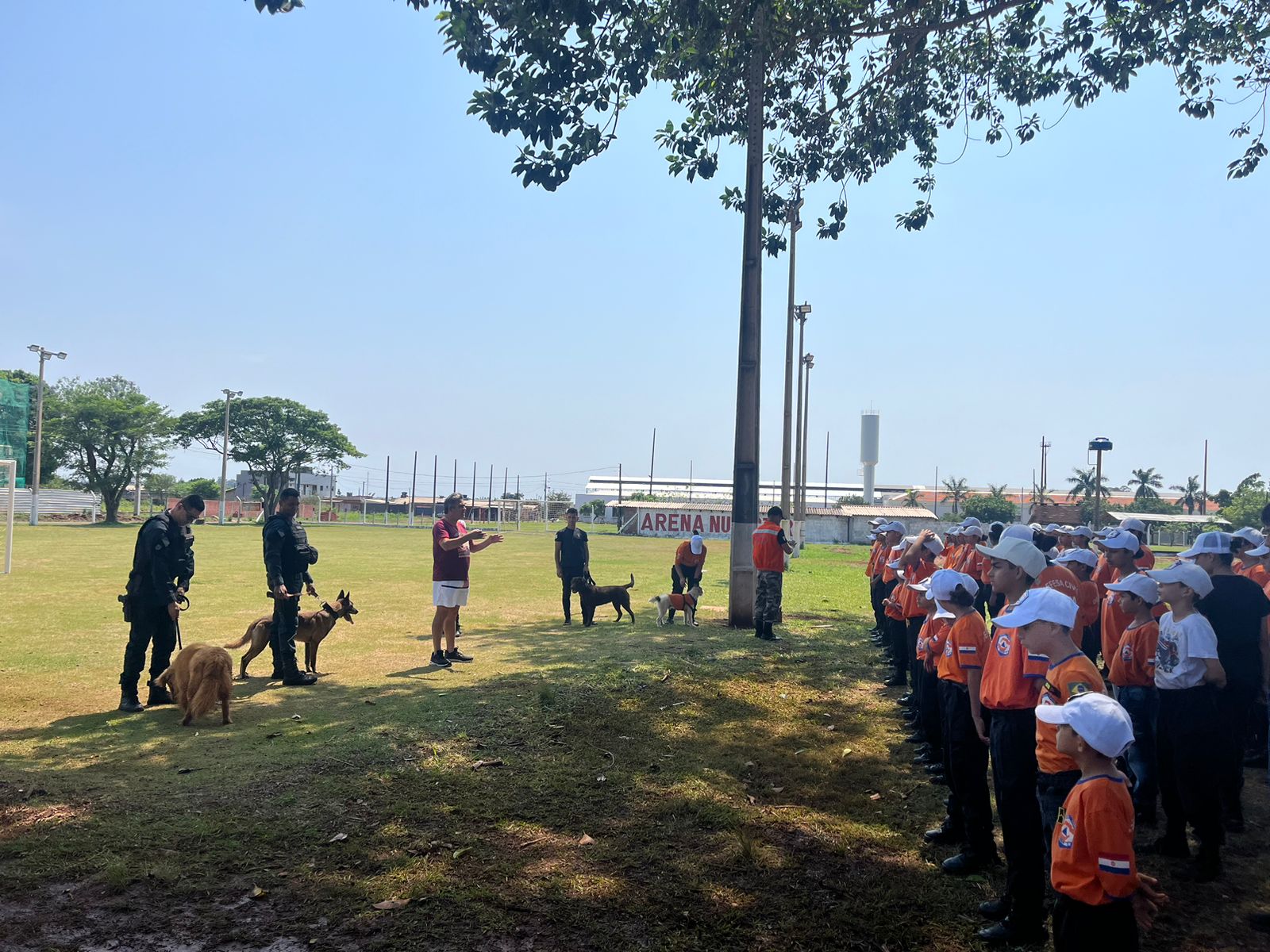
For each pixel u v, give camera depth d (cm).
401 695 827
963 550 970
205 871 442
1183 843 512
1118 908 319
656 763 643
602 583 2147
